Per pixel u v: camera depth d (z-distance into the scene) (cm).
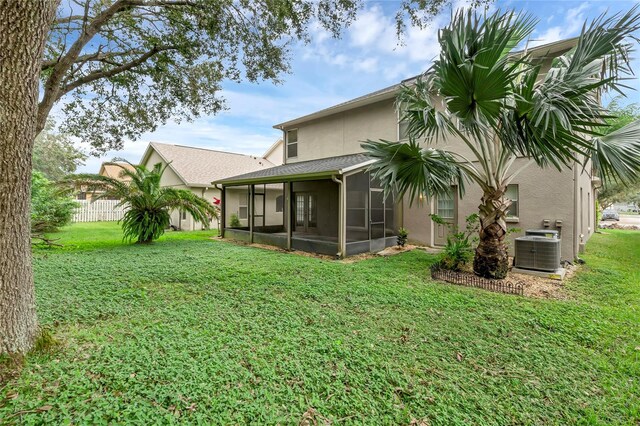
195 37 677
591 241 1170
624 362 307
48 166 2888
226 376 260
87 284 525
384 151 589
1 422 195
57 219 1352
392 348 325
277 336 342
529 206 810
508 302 473
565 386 269
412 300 477
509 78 393
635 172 497
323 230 1270
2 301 253
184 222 1692
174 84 757
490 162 594
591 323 396
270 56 700
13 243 261
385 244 1011
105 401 219
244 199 1714
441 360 306
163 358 284
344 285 556
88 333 333
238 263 738
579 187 828
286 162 1498
